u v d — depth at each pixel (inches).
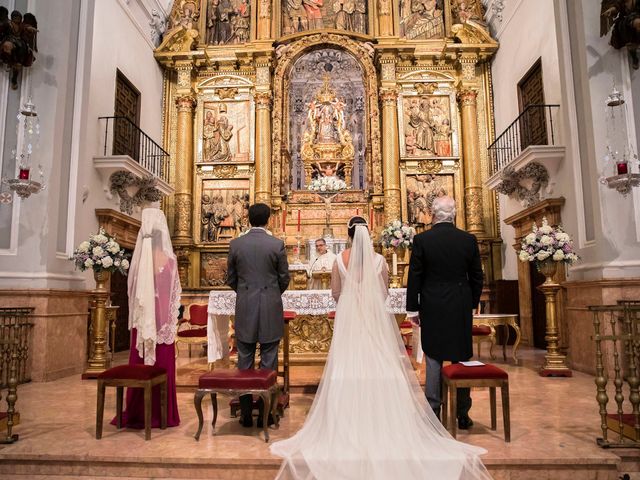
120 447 155.6
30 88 289.4
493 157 499.2
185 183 501.7
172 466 146.4
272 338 180.5
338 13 541.0
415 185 509.7
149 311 176.1
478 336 328.2
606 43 282.4
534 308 421.4
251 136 517.3
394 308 238.1
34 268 279.7
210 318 245.3
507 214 477.4
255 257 182.7
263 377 163.0
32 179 282.8
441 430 143.6
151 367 171.2
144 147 474.6
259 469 143.8
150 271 179.8
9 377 166.9
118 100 427.8
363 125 544.4
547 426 175.2
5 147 283.4
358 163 541.6
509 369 302.0
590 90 281.9
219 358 252.2
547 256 281.9
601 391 153.7
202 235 505.7
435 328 161.8
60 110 292.8
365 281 153.6
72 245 305.0
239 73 530.9
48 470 149.7
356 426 136.0
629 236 266.8
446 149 514.3
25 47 279.7
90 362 285.9
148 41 493.7
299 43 523.5
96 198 377.4
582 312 287.7
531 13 420.2
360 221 165.8
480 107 519.5
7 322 260.8
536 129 414.9
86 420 189.8
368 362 144.0
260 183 501.4
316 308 242.1
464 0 531.5
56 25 296.0
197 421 188.5
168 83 529.3
